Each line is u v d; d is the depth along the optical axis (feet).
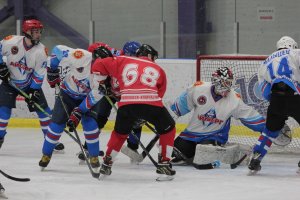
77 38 59.36
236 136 46.21
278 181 32.99
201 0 55.77
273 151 41.88
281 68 33.73
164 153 32.48
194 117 36.55
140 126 36.45
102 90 32.50
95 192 30.22
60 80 35.50
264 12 54.65
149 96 31.45
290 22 54.29
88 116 33.53
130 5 57.88
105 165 32.50
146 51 32.68
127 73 31.86
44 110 39.11
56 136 35.01
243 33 55.26
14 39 38.52
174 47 56.90
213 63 45.93
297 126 44.98
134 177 33.73
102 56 33.22
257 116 35.99
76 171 35.40
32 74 38.99
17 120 54.13
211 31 55.88
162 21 57.06
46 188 31.04
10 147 44.27
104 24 58.70
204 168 36.01
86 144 36.32
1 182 32.27
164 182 32.50
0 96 38.73
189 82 51.21
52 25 59.72
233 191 30.55
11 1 59.11
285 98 33.65
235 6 55.21
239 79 45.50
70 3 59.21
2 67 38.01
